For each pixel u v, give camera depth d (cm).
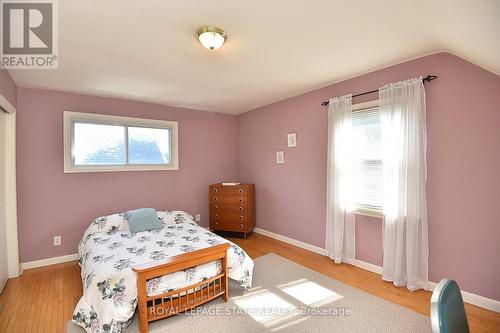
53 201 311
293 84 310
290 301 221
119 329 178
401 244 239
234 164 488
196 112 437
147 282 189
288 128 378
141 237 273
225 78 282
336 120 299
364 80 278
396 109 243
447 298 79
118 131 360
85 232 304
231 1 145
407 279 238
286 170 385
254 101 392
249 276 242
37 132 300
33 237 299
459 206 213
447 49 208
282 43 200
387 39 195
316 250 342
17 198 288
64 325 189
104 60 226
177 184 414
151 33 180
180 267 196
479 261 204
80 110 328
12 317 199
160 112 396
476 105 202
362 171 287
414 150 229
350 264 297
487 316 191
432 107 226
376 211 272
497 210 194
